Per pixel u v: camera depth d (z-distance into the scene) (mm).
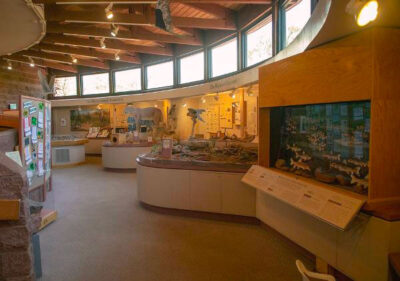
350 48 2266
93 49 9195
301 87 2768
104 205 4980
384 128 2152
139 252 3184
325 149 2908
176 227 3914
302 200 2613
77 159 9703
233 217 4105
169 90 9188
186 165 4367
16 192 2010
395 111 2170
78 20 5504
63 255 3129
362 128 2451
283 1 5145
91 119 12406
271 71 3217
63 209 4762
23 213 2033
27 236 2059
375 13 1744
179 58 9500
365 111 2424
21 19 4035
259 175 3471
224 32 7426
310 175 2992
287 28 5238
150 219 4246
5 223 2018
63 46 8516
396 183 2221
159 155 4973
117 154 8328
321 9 2387
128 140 8977
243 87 6520
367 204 2139
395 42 2145
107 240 3512
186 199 4320
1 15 3877
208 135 8469
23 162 3553
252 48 6605
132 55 10359
